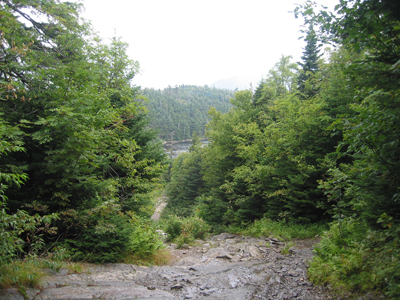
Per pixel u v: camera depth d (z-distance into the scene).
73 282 5.75
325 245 6.93
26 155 7.29
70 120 6.72
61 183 7.05
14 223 4.57
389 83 3.82
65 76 7.80
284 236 12.02
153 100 144.75
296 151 14.22
